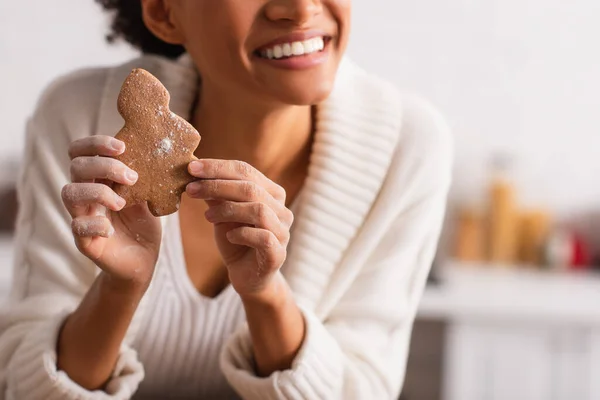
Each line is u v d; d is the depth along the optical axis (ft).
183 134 2.79
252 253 2.89
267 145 3.37
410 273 3.56
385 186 3.51
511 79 6.93
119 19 3.74
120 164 2.71
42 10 6.89
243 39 3.01
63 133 3.56
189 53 3.42
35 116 3.63
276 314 3.04
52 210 3.51
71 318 3.14
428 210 3.53
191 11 3.14
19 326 3.41
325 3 3.00
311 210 3.45
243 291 2.95
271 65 3.03
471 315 5.90
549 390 6.05
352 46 6.91
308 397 3.13
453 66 6.92
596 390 6.05
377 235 3.48
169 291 3.45
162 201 2.78
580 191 6.99
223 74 3.12
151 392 3.67
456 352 6.02
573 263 6.73
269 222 2.77
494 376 6.05
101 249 2.83
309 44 3.02
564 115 6.95
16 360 3.18
